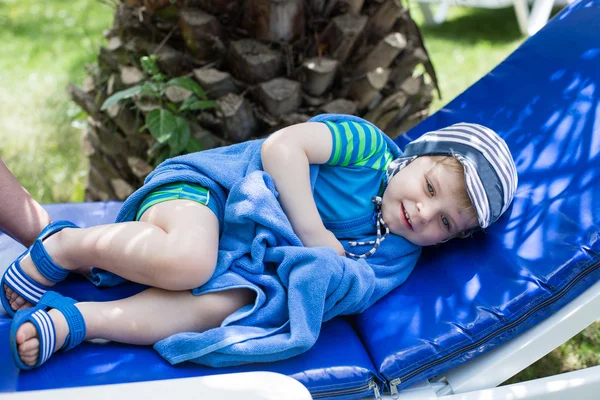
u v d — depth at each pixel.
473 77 4.36
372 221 1.70
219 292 1.47
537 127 1.82
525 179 1.71
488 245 1.62
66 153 3.54
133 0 2.58
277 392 1.09
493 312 1.44
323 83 2.51
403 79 2.67
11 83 4.44
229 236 1.57
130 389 1.10
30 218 1.67
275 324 1.46
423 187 1.61
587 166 1.63
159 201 1.53
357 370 1.38
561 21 2.02
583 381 1.42
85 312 1.38
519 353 1.44
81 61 4.78
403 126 2.75
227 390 1.09
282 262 1.48
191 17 2.45
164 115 2.43
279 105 2.47
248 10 2.46
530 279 1.46
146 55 2.63
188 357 1.35
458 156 1.59
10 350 1.32
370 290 1.55
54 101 4.04
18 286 1.47
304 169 1.60
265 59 2.45
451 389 1.43
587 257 1.45
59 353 1.36
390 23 2.58
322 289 1.44
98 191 2.96
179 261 1.39
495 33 5.10
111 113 2.64
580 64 1.88
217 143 2.56
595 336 2.24
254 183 1.54
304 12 2.50
